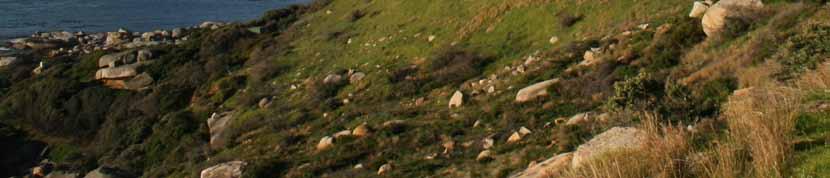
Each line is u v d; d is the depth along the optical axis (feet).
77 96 142.20
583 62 80.38
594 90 67.51
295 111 97.50
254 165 70.23
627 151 31.17
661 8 88.02
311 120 91.30
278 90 115.34
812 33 55.72
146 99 130.93
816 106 33.55
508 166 51.44
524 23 104.94
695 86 58.44
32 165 123.44
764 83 49.11
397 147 67.00
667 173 28.17
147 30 254.27
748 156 28.22
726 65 60.75
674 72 66.33
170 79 141.69
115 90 143.54
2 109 150.00
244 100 112.88
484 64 96.37
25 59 189.67
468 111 75.31
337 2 167.43
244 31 160.35
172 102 126.93
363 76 106.63
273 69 125.29
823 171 25.11
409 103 87.86
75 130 135.23
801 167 26.11
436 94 88.48
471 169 53.72
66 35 233.55
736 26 69.97
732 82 56.08
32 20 270.05
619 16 91.97
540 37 99.09
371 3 151.84
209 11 296.51
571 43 88.79
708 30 74.33
